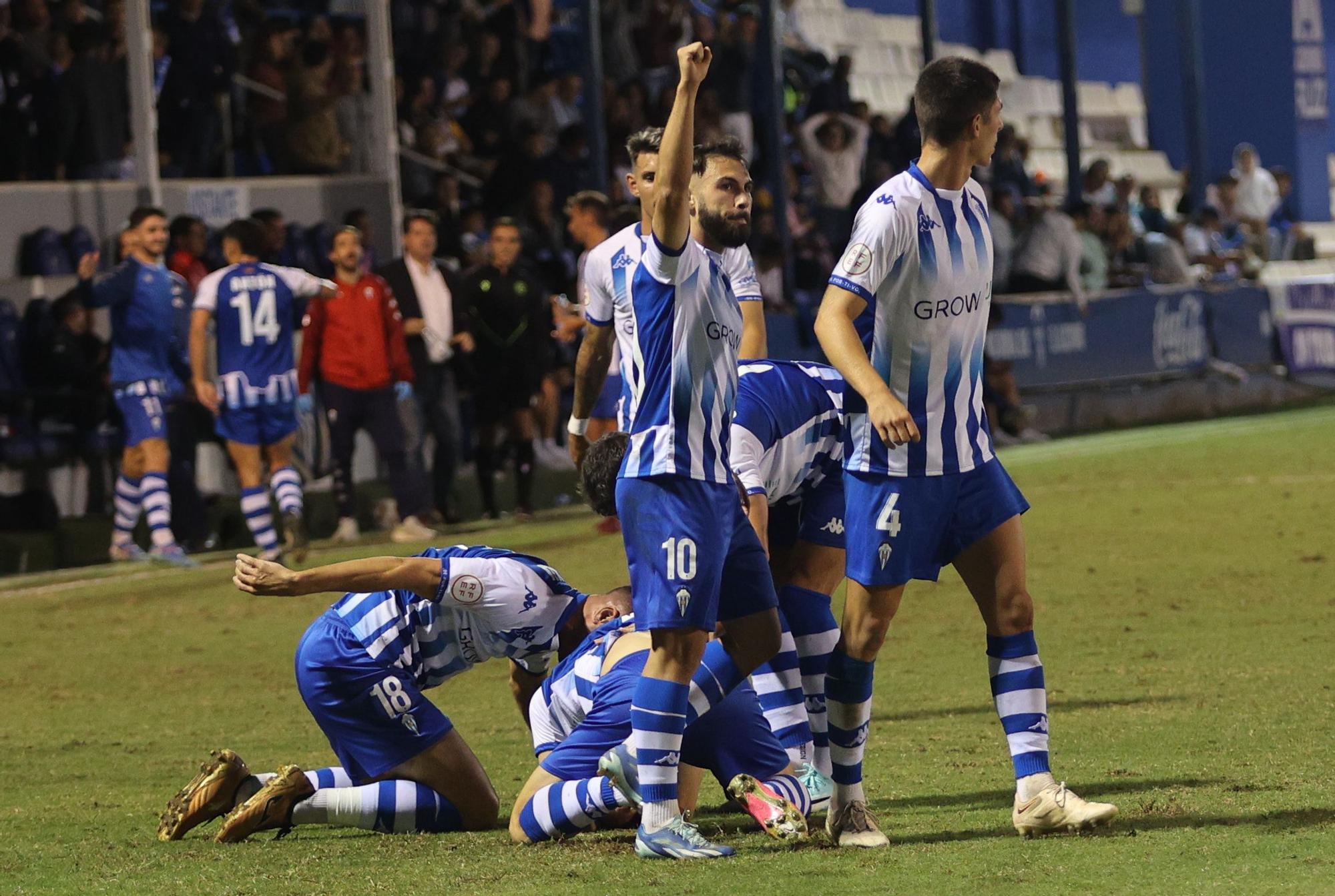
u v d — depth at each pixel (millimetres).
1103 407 68125
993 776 17672
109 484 44312
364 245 48688
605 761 14898
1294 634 25844
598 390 22406
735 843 15109
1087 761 17828
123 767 20406
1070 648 25688
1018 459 58031
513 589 16219
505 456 51156
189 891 14031
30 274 45531
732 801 16469
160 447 40406
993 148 14625
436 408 46000
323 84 53375
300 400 44375
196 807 16266
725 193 14664
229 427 38219
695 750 16141
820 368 17891
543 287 47500
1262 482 48062
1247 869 12992
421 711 16406
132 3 47156
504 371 46188
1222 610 28609
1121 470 52781
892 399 14102
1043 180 88312
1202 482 48625
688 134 14023
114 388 40219
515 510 48156
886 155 72062
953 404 14711
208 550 44344
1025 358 65062
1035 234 68000
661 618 14398
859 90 100500
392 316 43375
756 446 16891
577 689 16406
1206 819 14875
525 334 46219
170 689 26141
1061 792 14578
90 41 48375
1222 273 78062
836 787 14883
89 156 48406
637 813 15617
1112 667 23859
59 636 31609
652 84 69000
